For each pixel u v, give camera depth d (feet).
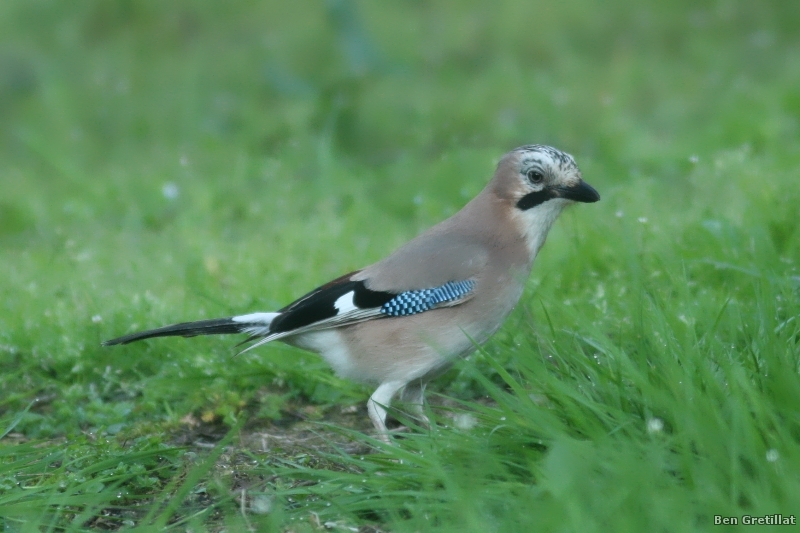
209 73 70.64
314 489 23.13
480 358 30.45
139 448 27.14
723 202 40.91
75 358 32.99
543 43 73.26
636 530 19.13
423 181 53.01
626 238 33.94
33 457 26.30
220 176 55.57
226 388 31.14
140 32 78.13
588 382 24.91
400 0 79.71
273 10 77.66
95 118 66.95
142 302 35.70
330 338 28.45
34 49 75.92
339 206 51.85
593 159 55.16
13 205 52.80
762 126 54.08
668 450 21.91
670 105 61.72
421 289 27.55
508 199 28.58
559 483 20.26
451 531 20.02
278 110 64.54
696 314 28.02
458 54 72.33
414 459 22.90
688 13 75.05
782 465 20.33
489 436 23.58
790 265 32.55
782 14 73.51
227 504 24.07
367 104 63.77
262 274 39.17
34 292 38.34
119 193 53.88
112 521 23.82
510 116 61.62
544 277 33.35
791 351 24.50
